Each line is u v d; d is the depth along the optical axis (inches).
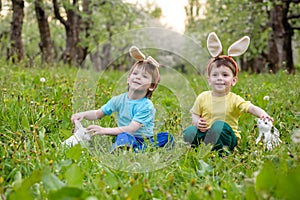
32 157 107.0
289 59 491.5
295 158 99.1
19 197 71.2
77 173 89.0
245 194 82.7
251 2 450.6
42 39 506.9
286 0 465.7
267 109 181.2
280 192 74.5
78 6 563.8
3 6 486.0
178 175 105.2
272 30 488.7
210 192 78.5
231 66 142.0
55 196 72.1
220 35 517.7
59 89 213.8
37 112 157.8
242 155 120.6
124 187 89.8
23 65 344.2
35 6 501.4
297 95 201.8
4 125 146.5
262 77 331.3
